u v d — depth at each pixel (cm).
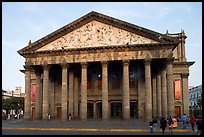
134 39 5791
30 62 6353
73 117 6506
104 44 5912
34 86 7544
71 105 6406
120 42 5841
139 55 5722
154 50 5656
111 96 6675
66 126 5081
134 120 5684
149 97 5566
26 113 6272
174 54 7488
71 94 6456
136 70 6638
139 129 4353
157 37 5644
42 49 6303
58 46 6200
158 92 6312
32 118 7019
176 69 7269
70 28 6138
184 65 7244
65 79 6066
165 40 5616
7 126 5241
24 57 6438
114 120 5738
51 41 6266
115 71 6769
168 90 5522
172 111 5450
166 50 5600
